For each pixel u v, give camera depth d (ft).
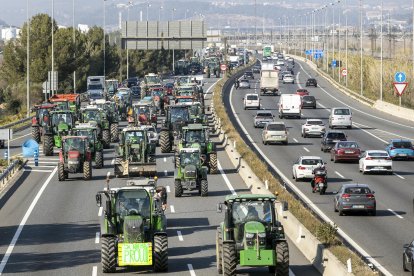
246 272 231.50
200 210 350.43
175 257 260.62
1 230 317.01
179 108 554.05
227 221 218.59
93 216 339.98
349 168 492.54
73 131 475.31
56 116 538.88
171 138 549.54
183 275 232.73
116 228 239.09
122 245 232.32
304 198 382.83
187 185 382.63
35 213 349.82
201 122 602.03
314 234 260.62
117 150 435.94
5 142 611.06
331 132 562.25
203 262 251.80
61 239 296.30
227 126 636.48
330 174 467.11
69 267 249.14
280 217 305.32
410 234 297.74
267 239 217.77
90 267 247.50
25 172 468.34
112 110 621.72
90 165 434.30
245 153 489.26
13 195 395.96
